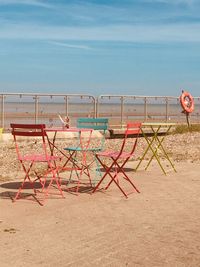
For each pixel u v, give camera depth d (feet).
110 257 15.69
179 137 63.36
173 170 35.12
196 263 15.20
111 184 29.19
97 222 20.08
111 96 68.03
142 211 22.18
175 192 26.84
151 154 45.14
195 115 82.58
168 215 21.44
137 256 15.79
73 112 65.67
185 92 75.56
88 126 32.09
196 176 32.53
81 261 15.28
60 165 37.50
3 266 14.74
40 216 20.98
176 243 17.24
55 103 64.54
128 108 70.79
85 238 17.75
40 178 29.01
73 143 55.01
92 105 66.54
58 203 23.73
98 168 32.58
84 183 29.53
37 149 48.80
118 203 23.88
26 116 68.08
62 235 18.10
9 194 25.80
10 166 36.83
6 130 61.98
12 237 17.74
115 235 18.17
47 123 64.23
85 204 23.54
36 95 62.85
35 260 15.31
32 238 17.66
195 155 44.57
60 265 14.89
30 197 25.05
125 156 26.71
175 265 14.99
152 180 30.78
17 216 20.94
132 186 28.50
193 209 22.68
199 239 17.76
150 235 18.22
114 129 65.26
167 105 75.97
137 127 26.81
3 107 61.46
